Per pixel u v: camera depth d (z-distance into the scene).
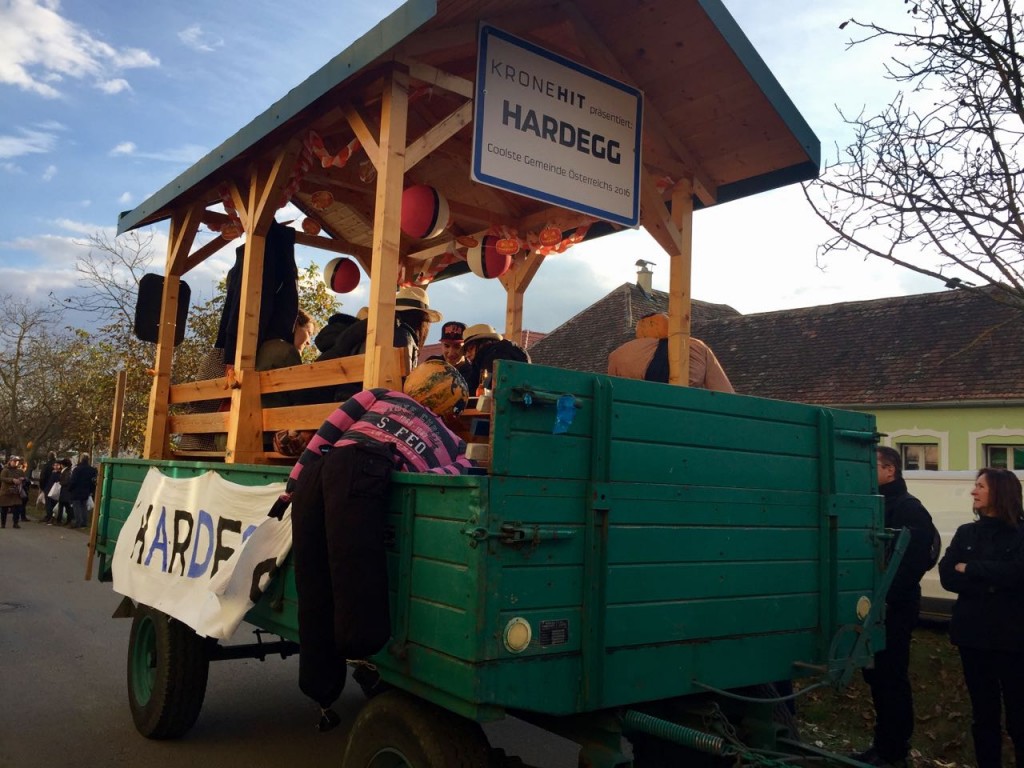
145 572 4.95
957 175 5.07
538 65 4.50
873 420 3.85
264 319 5.33
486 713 2.43
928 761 5.07
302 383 4.39
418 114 5.44
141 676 5.31
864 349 18.12
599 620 2.67
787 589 3.37
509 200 6.41
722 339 20.78
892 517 4.81
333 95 4.24
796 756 2.92
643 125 5.16
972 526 4.48
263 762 4.92
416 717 2.73
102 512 6.15
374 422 3.04
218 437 5.20
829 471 3.56
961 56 5.05
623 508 2.79
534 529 2.53
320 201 5.98
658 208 5.29
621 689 2.74
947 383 16.12
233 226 5.93
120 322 20.80
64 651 7.72
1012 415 15.25
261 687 6.67
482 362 5.14
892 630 4.65
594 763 2.78
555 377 2.67
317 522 2.93
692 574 3.00
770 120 5.01
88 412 23.03
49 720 5.65
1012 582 4.18
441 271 7.58
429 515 2.68
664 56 4.82
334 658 2.96
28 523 24.09
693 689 2.97
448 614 2.54
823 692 6.18
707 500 3.08
